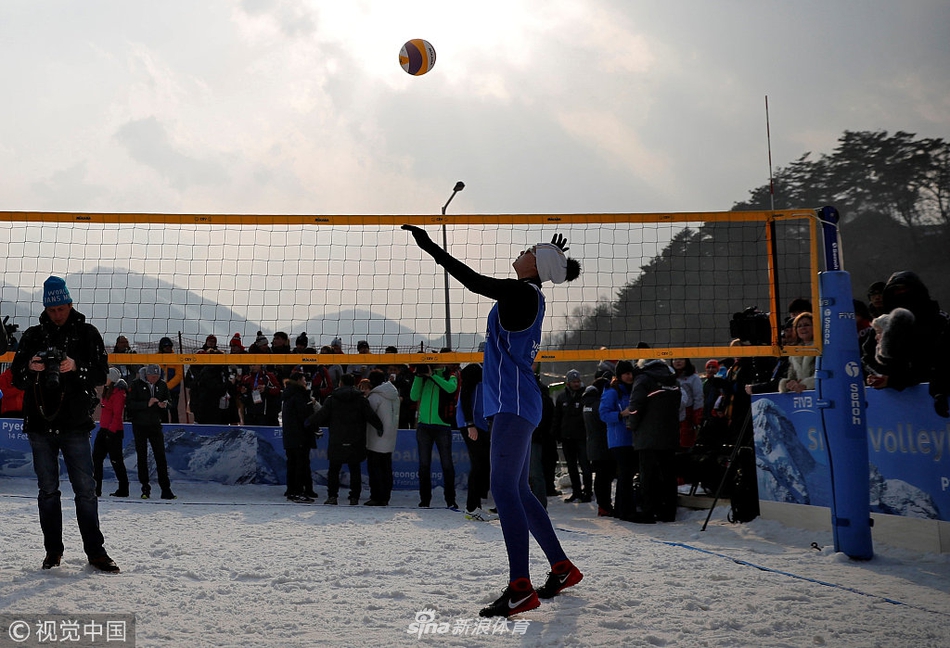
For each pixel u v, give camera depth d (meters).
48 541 4.93
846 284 6.30
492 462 4.07
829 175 49.28
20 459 11.57
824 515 7.19
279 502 10.35
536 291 4.19
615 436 9.05
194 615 3.90
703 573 5.11
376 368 12.12
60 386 4.82
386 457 10.46
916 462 6.35
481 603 4.24
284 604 4.19
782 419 7.79
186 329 10.75
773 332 7.13
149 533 6.81
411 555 5.86
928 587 5.03
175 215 8.09
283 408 10.62
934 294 46.25
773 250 7.16
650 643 3.51
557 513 9.75
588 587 4.60
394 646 3.41
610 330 9.55
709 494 9.43
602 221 7.52
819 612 4.09
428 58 11.32
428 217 7.76
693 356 7.27
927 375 6.30
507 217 7.65
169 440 11.75
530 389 4.13
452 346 9.59
